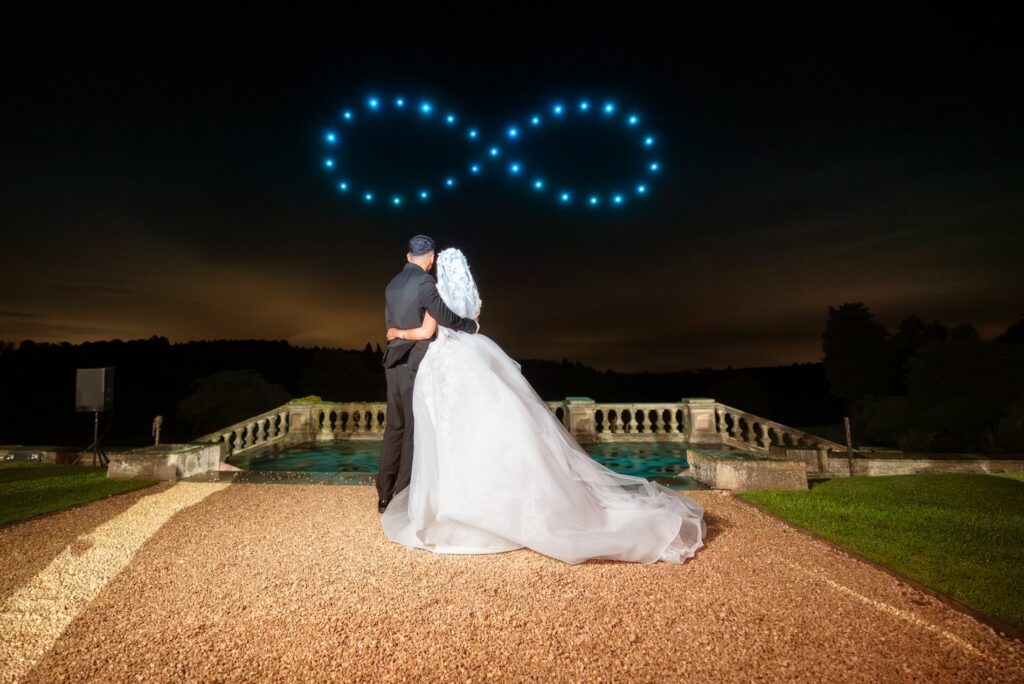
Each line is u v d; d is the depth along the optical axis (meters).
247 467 9.61
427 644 2.33
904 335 20.92
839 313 21.38
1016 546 3.73
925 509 4.77
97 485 5.65
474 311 4.38
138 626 2.49
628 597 2.83
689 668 2.15
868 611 2.69
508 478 3.50
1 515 4.41
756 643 2.36
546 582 3.01
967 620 2.59
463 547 3.48
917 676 2.11
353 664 2.17
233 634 2.42
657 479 6.41
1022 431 12.99
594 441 12.85
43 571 3.17
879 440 18.23
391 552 3.51
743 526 4.21
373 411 13.44
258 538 3.81
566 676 2.09
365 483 5.78
